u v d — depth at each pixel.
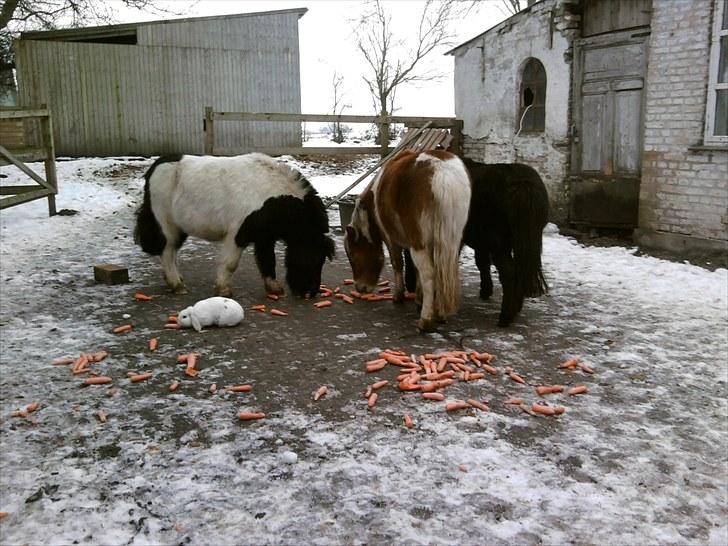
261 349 4.43
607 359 4.31
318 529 2.47
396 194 4.65
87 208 10.60
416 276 5.73
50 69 17.58
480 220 4.89
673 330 4.93
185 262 7.25
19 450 3.06
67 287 6.07
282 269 7.02
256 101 20.02
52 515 2.55
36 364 4.13
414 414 3.45
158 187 5.55
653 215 7.83
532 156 9.61
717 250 7.10
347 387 3.80
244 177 5.31
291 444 3.12
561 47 8.83
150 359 4.23
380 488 2.74
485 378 3.97
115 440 3.16
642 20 7.85
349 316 5.24
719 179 7.04
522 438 3.21
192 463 2.94
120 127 18.59
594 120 8.60
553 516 2.58
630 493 2.75
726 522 2.58
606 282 6.43
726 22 6.84
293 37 20.19
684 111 7.32
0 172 14.12
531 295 4.84
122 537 2.42
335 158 18.19
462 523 2.52
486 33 10.19
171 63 18.80
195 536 2.43
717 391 3.82
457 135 11.08
